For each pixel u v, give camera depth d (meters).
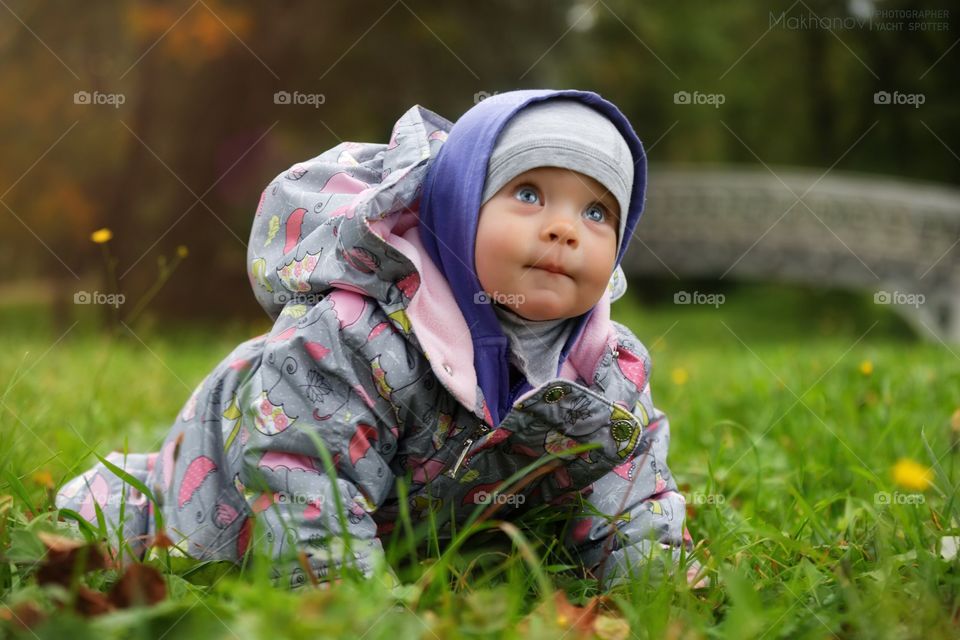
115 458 2.21
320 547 1.69
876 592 1.59
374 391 1.80
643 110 21.47
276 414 1.77
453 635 1.35
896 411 3.38
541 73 12.95
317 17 11.16
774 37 21.67
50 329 11.12
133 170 11.29
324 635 1.25
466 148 1.87
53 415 3.19
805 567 1.77
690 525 2.23
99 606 1.39
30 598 1.44
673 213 18.16
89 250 12.12
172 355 6.31
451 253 1.87
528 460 1.89
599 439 1.85
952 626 1.53
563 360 1.93
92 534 1.77
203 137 11.21
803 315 19.80
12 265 13.61
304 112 11.38
